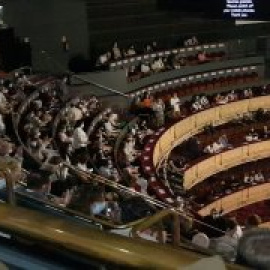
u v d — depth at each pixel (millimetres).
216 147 23172
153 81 25188
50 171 10789
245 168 24453
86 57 25547
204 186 22766
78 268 1834
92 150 16734
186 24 27328
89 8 25656
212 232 11227
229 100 25406
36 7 25156
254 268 1779
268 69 28000
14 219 1747
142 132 20578
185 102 25516
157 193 15023
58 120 18203
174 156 22078
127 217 9844
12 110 16641
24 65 22469
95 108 20578
